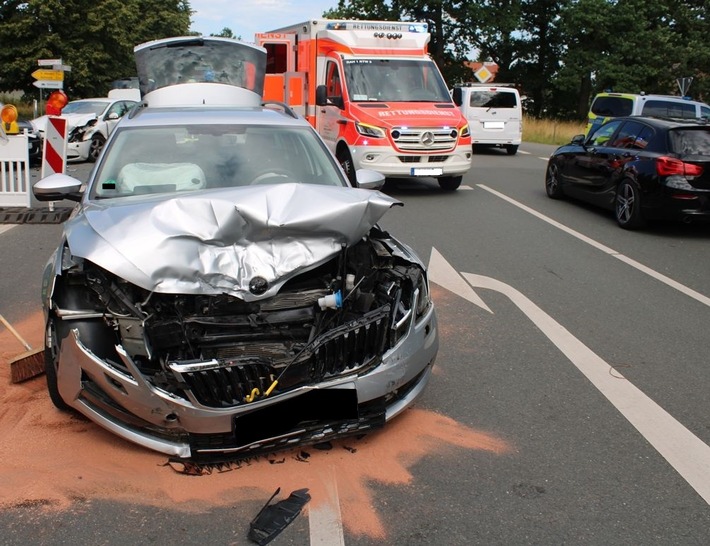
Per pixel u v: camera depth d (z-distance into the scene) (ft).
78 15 124.57
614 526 11.07
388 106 43.37
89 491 11.67
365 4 155.12
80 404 12.35
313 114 50.70
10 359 16.76
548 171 44.16
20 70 123.03
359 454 13.03
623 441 13.80
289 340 12.72
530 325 20.49
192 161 17.06
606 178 36.58
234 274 12.41
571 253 29.68
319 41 49.80
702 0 159.43
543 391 16.03
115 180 16.29
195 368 11.39
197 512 11.19
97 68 130.62
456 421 14.48
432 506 11.49
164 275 11.94
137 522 10.92
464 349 18.49
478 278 25.40
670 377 17.04
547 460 13.03
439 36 157.07
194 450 11.80
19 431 13.47
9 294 22.26
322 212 12.82
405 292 13.75
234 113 19.58
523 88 173.17
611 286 24.86
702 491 12.12
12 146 35.83
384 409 12.93
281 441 12.15
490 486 12.12
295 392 11.91
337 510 11.29
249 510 11.27
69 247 12.62
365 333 12.45
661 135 33.53
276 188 13.43
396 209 39.29
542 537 10.76
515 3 156.76
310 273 13.73
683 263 28.43
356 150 42.39
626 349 18.83
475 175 54.95
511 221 36.45
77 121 61.77
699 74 150.92
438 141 42.32
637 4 147.74
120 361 11.93
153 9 182.91
